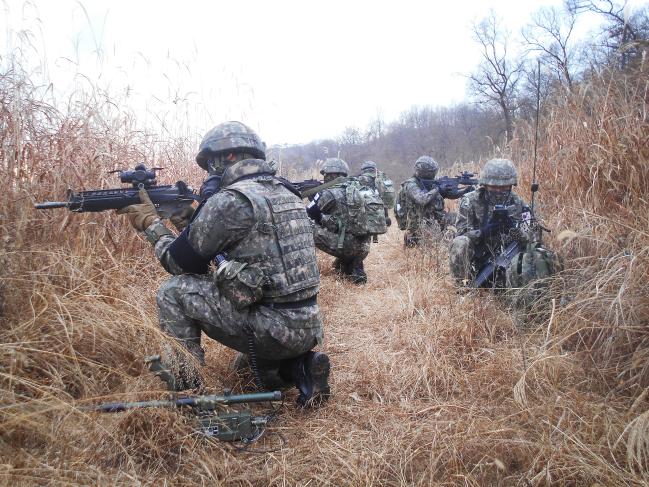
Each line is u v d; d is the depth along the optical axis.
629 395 2.54
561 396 2.45
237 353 3.40
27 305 2.49
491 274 4.43
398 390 2.96
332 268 6.42
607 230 3.56
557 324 2.96
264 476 2.14
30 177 3.20
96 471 1.82
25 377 2.12
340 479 2.13
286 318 2.67
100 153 3.71
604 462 1.93
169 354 2.48
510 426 2.34
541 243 4.10
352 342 3.80
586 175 4.51
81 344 2.51
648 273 2.82
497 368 2.89
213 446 2.29
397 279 5.71
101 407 2.09
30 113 3.34
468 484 2.02
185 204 3.00
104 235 3.59
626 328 2.61
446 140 25.69
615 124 4.40
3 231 2.66
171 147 5.61
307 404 2.76
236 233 2.56
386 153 28.27
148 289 3.54
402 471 2.13
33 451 1.87
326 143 29.95
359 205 5.68
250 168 2.80
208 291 2.67
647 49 4.36
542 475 1.96
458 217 4.92
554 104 5.38
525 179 5.68
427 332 3.50
